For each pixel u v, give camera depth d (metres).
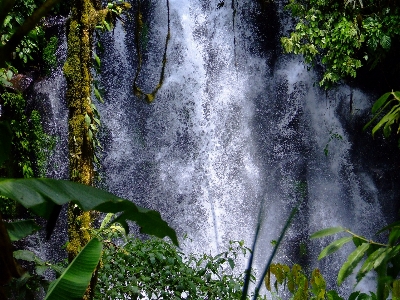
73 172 4.81
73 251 4.64
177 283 5.39
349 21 11.83
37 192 2.08
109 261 5.21
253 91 13.72
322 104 13.62
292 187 13.56
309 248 13.23
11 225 2.62
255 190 13.45
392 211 13.65
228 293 5.51
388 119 2.85
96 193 2.23
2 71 10.70
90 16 4.93
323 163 13.73
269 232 13.24
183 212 13.15
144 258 5.43
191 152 13.39
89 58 4.94
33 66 11.99
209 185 13.33
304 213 13.49
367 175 13.72
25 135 11.41
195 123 13.45
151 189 13.10
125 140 13.06
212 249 12.99
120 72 13.18
